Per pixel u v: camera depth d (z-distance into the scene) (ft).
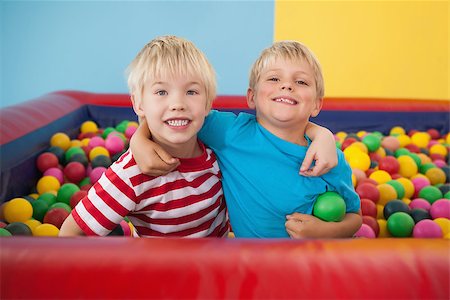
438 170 6.73
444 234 4.83
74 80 10.62
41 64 10.52
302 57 3.73
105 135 7.93
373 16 10.98
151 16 10.75
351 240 2.51
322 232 3.63
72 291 2.10
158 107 3.37
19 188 5.68
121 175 3.37
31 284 2.12
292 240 2.51
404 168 6.72
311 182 3.72
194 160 3.62
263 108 3.74
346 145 7.22
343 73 11.16
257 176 3.70
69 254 2.27
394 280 2.18
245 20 10.90
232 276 2.17
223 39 10.89
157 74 3.36
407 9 11.00
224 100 8.46
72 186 5.56
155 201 3.49
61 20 10.55
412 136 8.56
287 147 3.72
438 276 2.21
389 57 11.14
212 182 3.75
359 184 5.69
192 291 2.11
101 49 10.67
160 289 2.11
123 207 3.40
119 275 2.16
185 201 3.58
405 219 4.94
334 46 11.06
